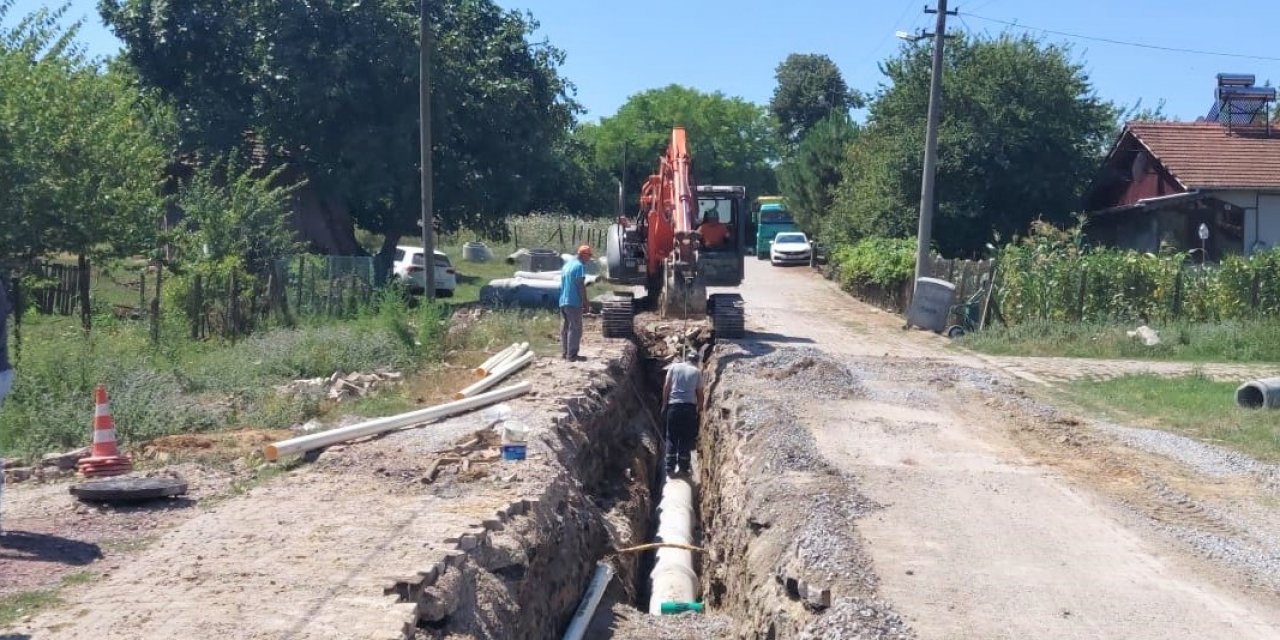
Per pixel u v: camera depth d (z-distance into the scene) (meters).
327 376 16.91
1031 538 9.26
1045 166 37.22
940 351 22.84
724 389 17.33
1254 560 8.82
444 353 19.98
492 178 35.06
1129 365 20.98
